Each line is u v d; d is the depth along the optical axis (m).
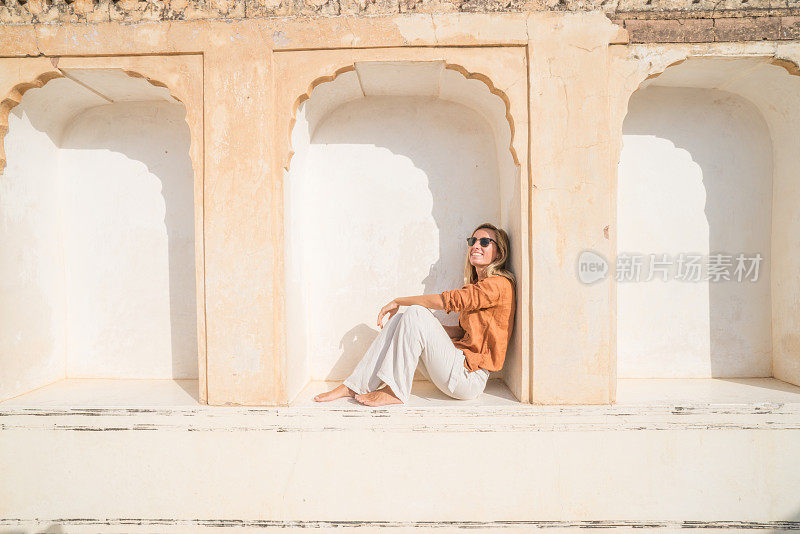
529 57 2.64
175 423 2.71
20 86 2.76
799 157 2.97
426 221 3.37
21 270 3.04
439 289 3.37
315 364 3.40
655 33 2.63
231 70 2.67
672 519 2.67
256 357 2.71
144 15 2.69
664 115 3.29
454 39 2.65
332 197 3.38
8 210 2.93
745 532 2.66
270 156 2.67
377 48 2.67
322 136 3.37
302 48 2.66
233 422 2.70
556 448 2.67
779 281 3.18
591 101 2.65
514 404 2.71
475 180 3.35
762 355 3.30
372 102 3.36
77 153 3.44
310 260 3.37
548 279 2.67
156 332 3.46
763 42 2.62
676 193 3.31
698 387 3.04
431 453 2.68
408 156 3.37
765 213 3.25
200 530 2.72
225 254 2.70
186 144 3.41
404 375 2.76
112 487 2.73
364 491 2.70
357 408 2.69
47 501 2.75
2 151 2.86
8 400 2.88
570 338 2.67
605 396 2.67
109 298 3.46
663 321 3.34
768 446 2.65
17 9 2.71
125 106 3.42
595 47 2.64
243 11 2.68
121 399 2.89
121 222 3.45
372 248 3.38
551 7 2.65
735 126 3.27
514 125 2.67
